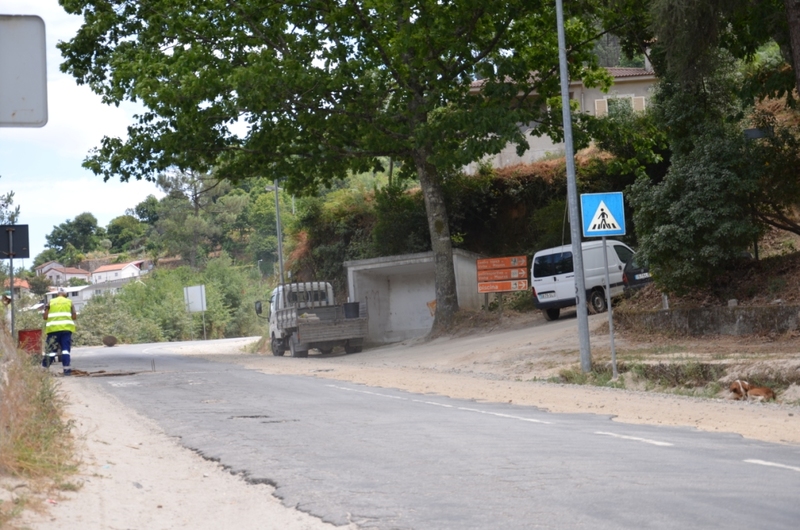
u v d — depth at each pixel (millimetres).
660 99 23328
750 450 8484
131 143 29953
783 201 22172
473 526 5516
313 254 44031
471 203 40312
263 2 28250
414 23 27312
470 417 11461
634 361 17172
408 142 29438
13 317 18500
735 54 23547
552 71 31922
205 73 27016
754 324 19203
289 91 27766
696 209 20844
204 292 81875
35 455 7191
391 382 17719
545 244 36812
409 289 39688
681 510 5812
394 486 6852
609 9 27031
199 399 14211
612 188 37656
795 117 30906
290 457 8328
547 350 21391
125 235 158125
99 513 6000
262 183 124375
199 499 6715
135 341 79500
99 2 30922
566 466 7539
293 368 22812
